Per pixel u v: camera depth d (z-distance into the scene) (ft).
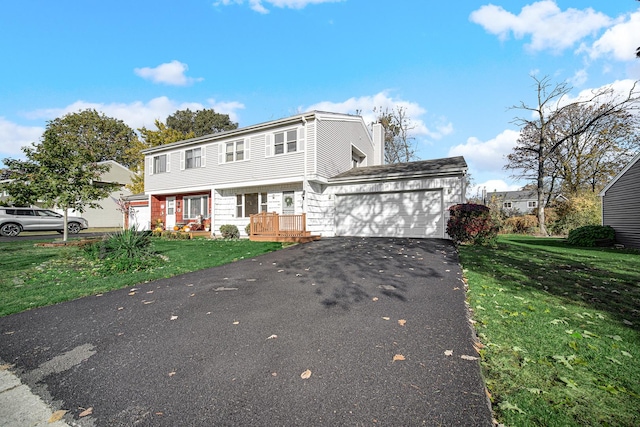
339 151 49.37
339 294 14.83
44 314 12.97
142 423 6.22
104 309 13.48
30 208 54.24
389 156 98.63
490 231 31.50
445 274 18.28
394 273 18.84
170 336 10.48
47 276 19.80
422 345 9.19
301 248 31.37
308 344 9.52
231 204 50.83
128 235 25.76
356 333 10.22
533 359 8.15
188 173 53.67
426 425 5.82
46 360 9.06
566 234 60.08
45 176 34.68
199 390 7.30
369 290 15.35
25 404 7.02
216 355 9.02
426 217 40.16
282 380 7.57
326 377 7.63
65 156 36.06
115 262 22.82
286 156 43.86
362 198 44.34
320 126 43.57
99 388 7.55
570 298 13.56
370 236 43.14
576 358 8.10
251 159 46.98
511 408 6.14
